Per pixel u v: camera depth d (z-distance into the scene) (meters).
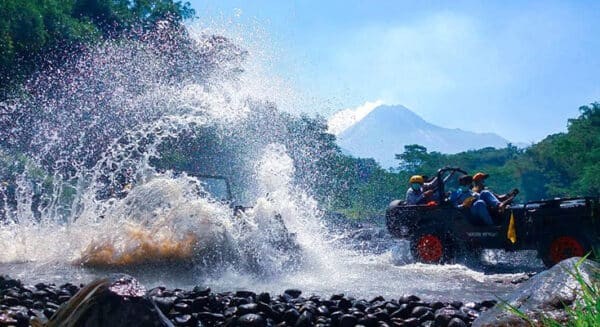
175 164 32.16
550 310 4.30
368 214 43.47
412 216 13.52
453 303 6.73
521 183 107.44
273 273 9.73
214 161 32.00
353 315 6.02
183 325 5.72
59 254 10.16
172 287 8.55
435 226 13.06
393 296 8.18
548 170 102.75
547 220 11.67
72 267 9.48
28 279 8.48
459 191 13.11
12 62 34.47
